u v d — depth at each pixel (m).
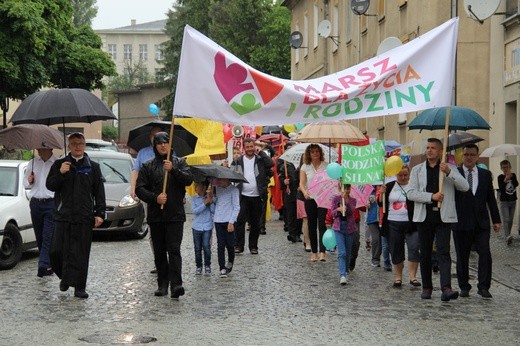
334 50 40.38
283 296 12.00
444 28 11.45
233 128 22.05
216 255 16.95
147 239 20.05
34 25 31.44
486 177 12.05
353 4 29.67
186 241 19.62
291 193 19.48
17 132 13.73
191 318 10.23
